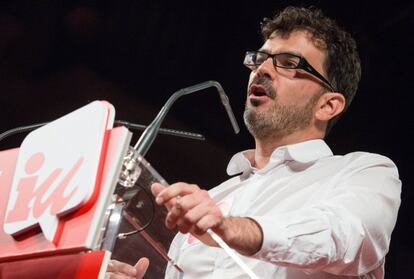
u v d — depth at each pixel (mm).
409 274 7254
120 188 2457
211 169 8094
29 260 2412
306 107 4152
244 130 8094
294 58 4191
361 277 3455
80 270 2271
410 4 7434
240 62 8156
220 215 2500
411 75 7535
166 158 8117
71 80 8305
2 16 8242
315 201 3566
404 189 7422
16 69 8266
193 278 3613
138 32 8289
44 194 2357
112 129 2330
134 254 3197
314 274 3350
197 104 8219
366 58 7605
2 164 2633
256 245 2736
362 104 7621
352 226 3039
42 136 2547
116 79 8312
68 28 8312
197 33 8234
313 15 4379
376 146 7578
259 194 3812
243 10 8109
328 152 4035
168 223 2457
